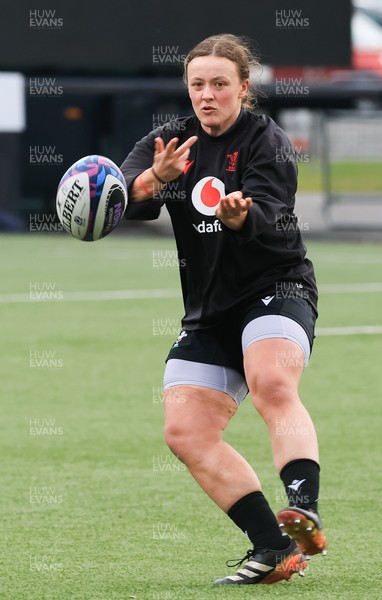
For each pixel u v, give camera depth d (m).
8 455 26.70
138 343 42.47
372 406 31.95
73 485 24.08
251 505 17.11
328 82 89.25
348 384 34.97
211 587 17.45
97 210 16.81
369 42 120.50
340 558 19.06
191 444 17.11
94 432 28.94
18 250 82.69
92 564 18.86
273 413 16.53
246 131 17.36
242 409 31.81
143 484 24.17
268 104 99.81
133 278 64.06
